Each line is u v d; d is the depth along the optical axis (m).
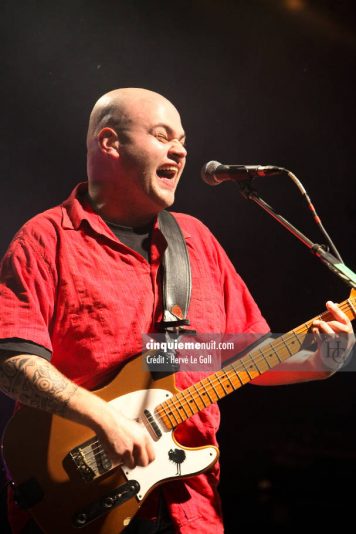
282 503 10.47
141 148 4.90
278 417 13.12
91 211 4.95
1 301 4.43
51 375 4.27
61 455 4.35
